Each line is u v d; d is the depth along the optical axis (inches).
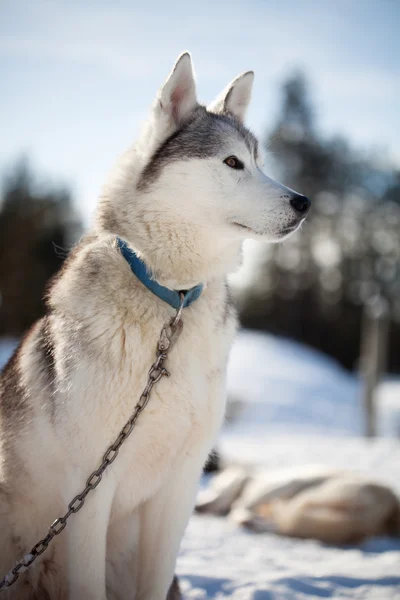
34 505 105.4
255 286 1246.9
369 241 1283.2
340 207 1285.7
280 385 600.4
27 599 106.7
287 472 202.1
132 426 96.0
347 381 713.6
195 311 103.9
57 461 100.9
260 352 691.4
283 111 1277.1
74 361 97.6
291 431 474.3
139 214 107.0
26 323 998.4
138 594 105.0
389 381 1083.9
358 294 1250.6
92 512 95.0
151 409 98.0
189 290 104.4
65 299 103.5
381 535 183.3
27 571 105.2
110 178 114.0
